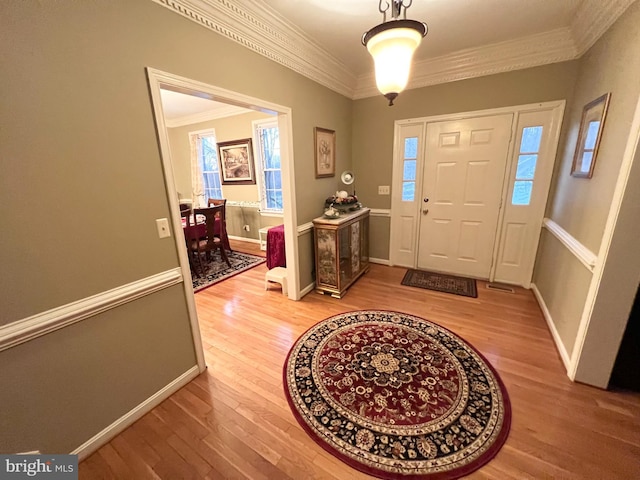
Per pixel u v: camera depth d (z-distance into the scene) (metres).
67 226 1.20
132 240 1.44
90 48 1.20
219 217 4.01
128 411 1.53
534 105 2.66
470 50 2.69
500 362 1.93
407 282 3.33
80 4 1.15
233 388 1.78
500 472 1.24
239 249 5.01
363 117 3.61
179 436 1.46
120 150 1.34
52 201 1.14
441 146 3.22
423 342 2.17
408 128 3.37
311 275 3.18
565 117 2.56
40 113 1.08
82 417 1.34
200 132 5.38
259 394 1.72
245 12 1.82
